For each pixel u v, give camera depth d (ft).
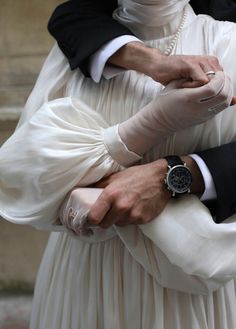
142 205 3.30
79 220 3.30
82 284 3.75
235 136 3.60
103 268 3.67
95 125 3.52
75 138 3.45
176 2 3.61
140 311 3.63
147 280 3.57
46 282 4.04
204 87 3.10
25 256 8.19
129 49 3.51
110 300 3.65
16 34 7.83
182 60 3.25
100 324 3.75
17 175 3.52
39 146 3.46
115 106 3.63
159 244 3.33
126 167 3.48
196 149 3.60
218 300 3.70
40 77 3.97
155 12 3.59
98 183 3.49
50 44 7.84
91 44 3.57
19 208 3.60
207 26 3.70
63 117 3.54
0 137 7.75
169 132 3.38
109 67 3.60
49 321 3.99
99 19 3.67
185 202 3.40
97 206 3.23
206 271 3.29
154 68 3.37
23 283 8.30
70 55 3.71
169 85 3.30
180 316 3.60
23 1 7.75
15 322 7.83
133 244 3.46
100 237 3.57
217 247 3.32
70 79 3.84
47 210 3.51
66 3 3.85
